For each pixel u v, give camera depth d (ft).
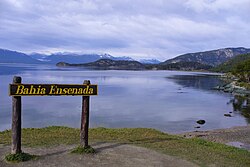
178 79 469.16
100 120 123.75
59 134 50.52
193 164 34.50
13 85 32.24
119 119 127.34
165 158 36.58
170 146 43.78
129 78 467.93
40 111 143.23
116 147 41.16
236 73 414.00
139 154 37.83
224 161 36.58
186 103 189.16
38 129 55.93
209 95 243.40
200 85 348.38
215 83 386.32
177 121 128.57
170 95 233.55
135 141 47.47
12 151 33.42
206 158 37.47
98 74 574.15
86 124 37.70
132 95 224.33
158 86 320.70
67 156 35.40
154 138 51.16
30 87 33.24
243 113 157.28
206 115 147.74
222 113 155.94
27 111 142.41
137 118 131.23
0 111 135.85
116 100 191.31
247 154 42.98
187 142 48.01
